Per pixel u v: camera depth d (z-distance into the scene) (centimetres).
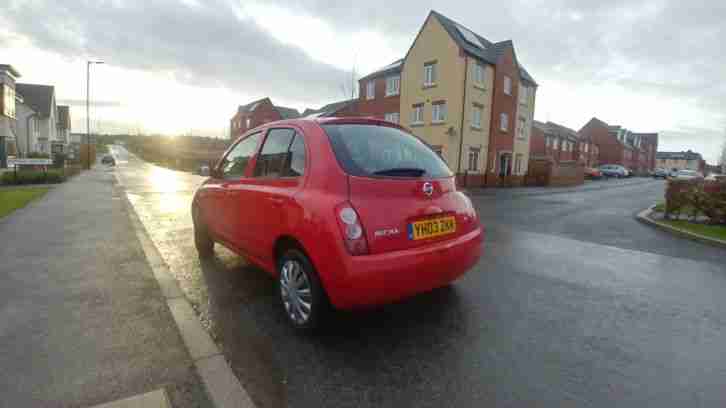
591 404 212
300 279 284
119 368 228
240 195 357
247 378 229
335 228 245
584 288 407
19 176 1481
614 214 1080
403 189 272
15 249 473
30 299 321
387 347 270
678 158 9706
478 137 2314
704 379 239
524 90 2741
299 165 296
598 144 6025
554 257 541
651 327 314
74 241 518
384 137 321
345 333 289
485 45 2580
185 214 816
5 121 2491
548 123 5112
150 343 258
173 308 313
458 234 307
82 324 280
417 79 2408
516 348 273
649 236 732
